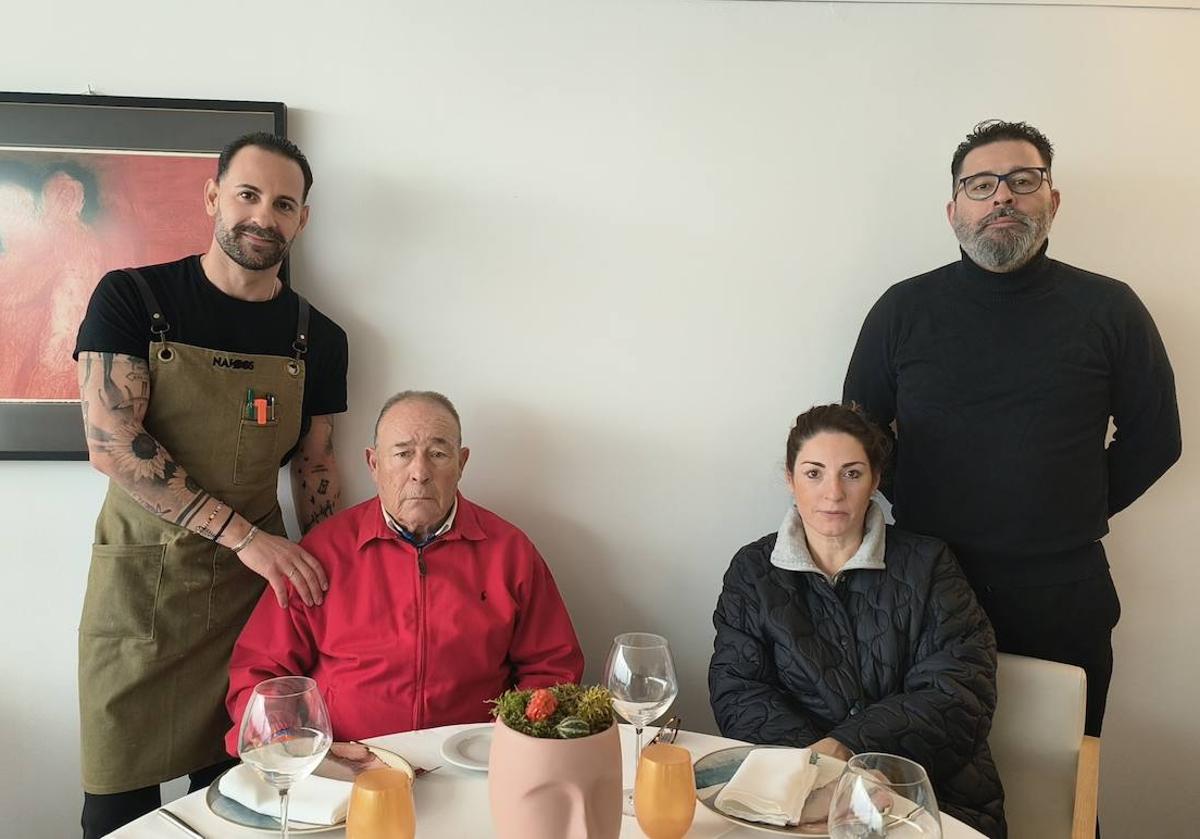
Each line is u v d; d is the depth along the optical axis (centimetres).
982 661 153
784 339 201
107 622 164
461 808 107
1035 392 170
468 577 168
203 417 165
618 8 193
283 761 91
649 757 95
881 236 199
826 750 136
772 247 199
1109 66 196
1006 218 165
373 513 170
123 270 164
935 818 83
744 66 195
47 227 181
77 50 183
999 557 172
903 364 182
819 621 161
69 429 183
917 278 186
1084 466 171
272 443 172
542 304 197
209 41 186
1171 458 180
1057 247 199
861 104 197
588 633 204
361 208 191
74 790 191
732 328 200
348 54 188
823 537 163
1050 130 197
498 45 191
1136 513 201
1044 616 173
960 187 171
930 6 195
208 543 169
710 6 194
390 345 194
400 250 193
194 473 166
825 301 201
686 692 206
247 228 161
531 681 169
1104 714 200
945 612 156
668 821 91
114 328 158
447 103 191
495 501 200
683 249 198
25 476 187
